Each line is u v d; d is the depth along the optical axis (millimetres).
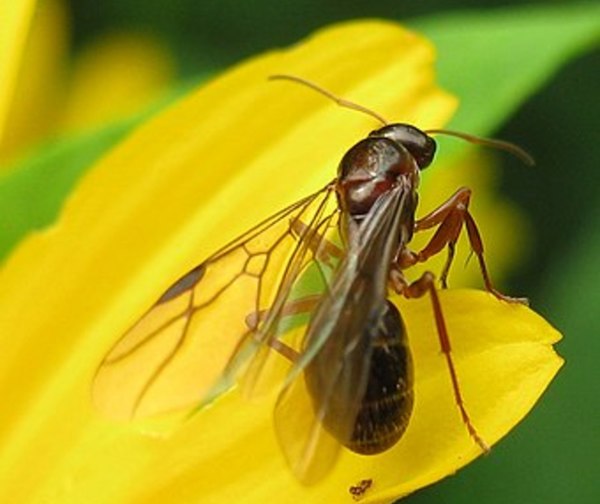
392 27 84
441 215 81
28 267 83
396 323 76
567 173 130
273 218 79
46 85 119
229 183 83
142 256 83
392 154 78
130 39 125
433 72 84
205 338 77
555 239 129
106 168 83
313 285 81
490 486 109
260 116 84
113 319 82
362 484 77
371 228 77
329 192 80
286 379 72
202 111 84
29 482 81
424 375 78
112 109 119
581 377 108
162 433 80
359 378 73
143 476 80
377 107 83
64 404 82
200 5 129
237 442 80
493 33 87
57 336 82
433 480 77
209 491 79
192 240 83
